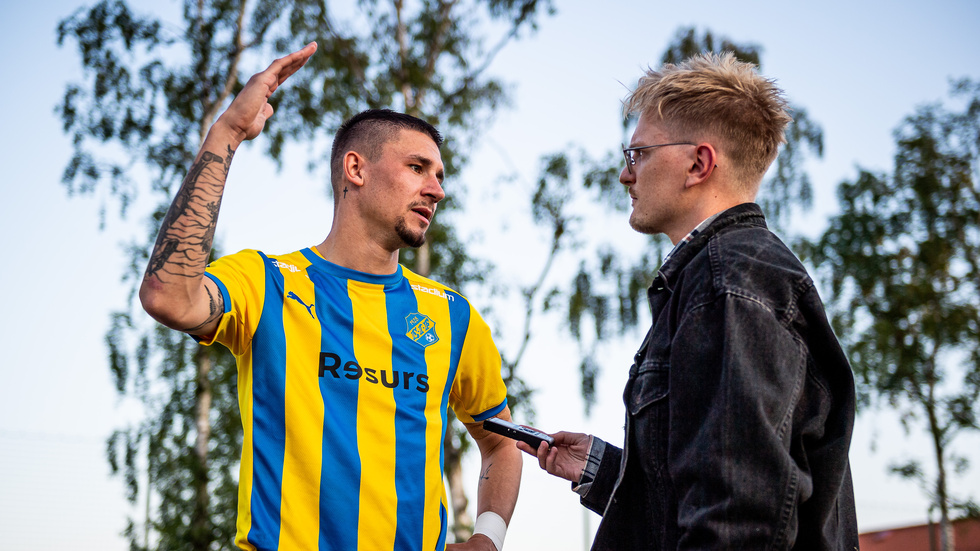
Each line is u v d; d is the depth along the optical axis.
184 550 11.34
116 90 12.73
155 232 12.76
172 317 1.97
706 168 1.91
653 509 1.79
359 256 2.52
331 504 2.14
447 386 2.54
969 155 16.84
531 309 13.41
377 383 2.33
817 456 1.69
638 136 2.03
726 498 1.50
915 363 15.55
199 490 11.98
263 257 2.39
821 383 1.71
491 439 2.83
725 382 1.57
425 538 2.27
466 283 13.18
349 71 13.08
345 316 2.38
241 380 2.30
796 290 1.69
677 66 2.07
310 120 12.75
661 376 1.80
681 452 1.62
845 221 16.67
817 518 1.65
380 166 2.55
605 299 13.25
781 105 2.00
